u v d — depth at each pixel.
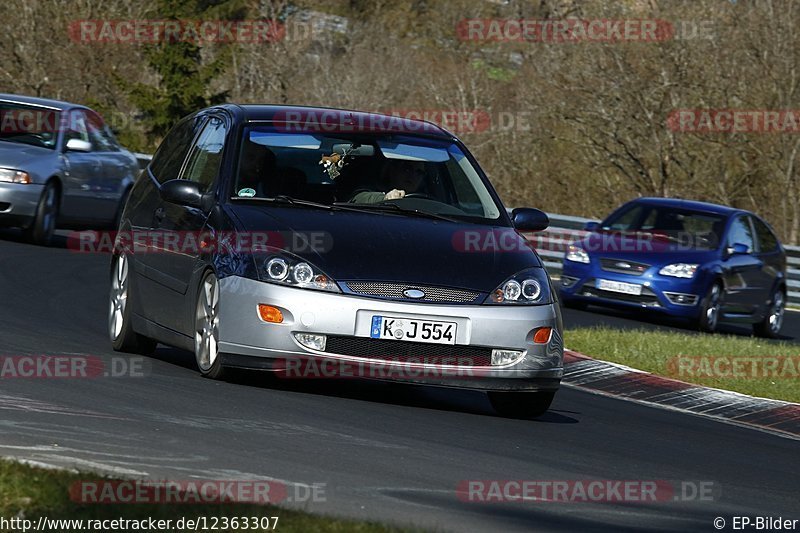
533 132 134.38
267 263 27.72
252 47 165.38
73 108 62.97
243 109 32.62
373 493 20.17
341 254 28.03
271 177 30.31
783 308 69.06
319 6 175.25
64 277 49.38
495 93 150.12
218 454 21.72
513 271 28.91
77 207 61.25
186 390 27.59
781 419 36.00
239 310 27.72
